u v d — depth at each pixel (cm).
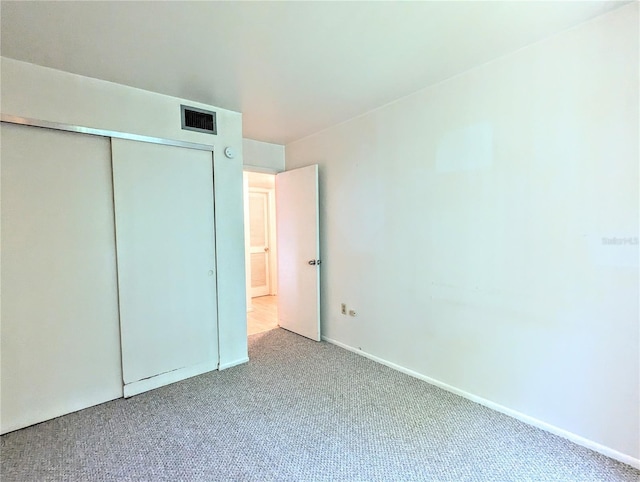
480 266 229
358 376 282
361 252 322
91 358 236
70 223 225
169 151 265
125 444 194
